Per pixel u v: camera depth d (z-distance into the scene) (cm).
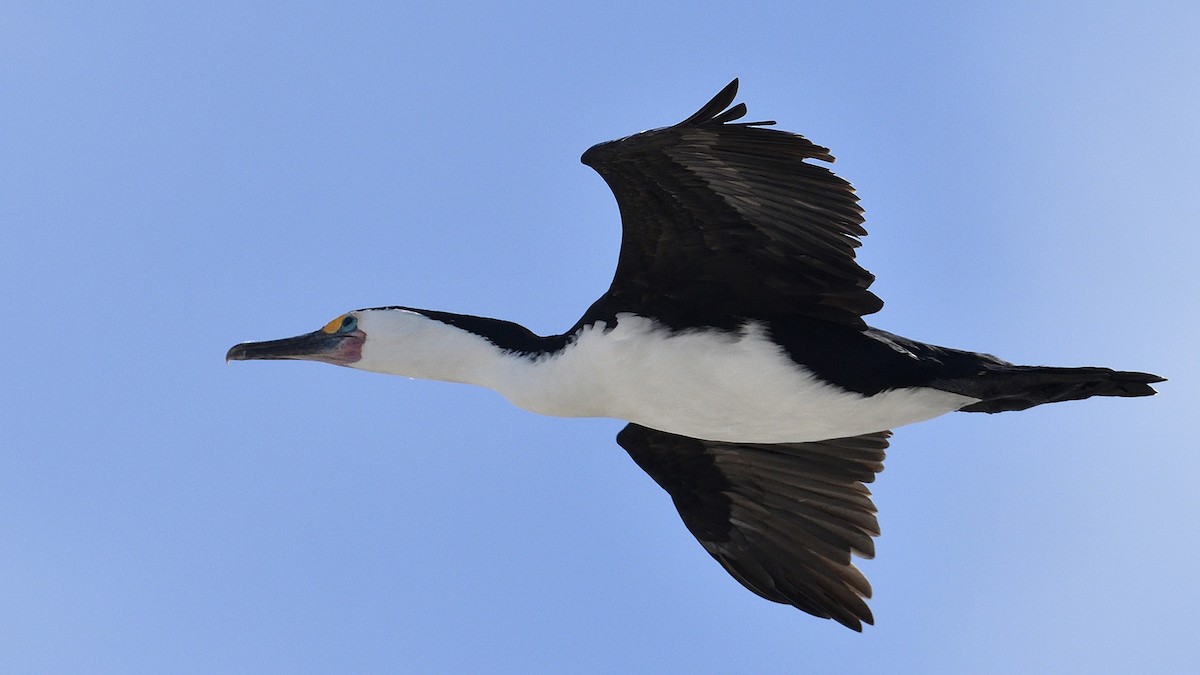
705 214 1420
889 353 1463
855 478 1680
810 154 1342
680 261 1462
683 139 1342
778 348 1475
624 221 1438
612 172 1391
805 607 1683
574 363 1520
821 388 1477
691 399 1502
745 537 1711
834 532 1684
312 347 1672
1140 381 1408
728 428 1523
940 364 1457
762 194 1395
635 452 1725
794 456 1689
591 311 1523
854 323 1488
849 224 1405
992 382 1440
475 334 1623
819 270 1456
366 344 1659
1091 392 1431
